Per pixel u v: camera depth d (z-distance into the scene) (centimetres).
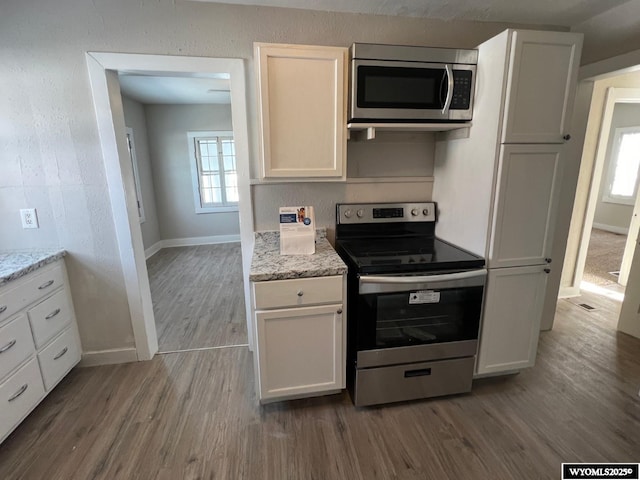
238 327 284
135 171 482
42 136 192
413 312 177
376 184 230
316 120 182
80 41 183
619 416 181
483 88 175
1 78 183
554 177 177
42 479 146
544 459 155
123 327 226
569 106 170
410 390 189
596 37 214
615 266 436
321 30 200
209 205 589
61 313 202
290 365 175
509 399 194
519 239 182
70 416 183
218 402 193
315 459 156
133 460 155
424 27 209
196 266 463
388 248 204
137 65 189
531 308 194
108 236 210
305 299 166
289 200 223
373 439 167
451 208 213
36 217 202
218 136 562
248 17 192
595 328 277
